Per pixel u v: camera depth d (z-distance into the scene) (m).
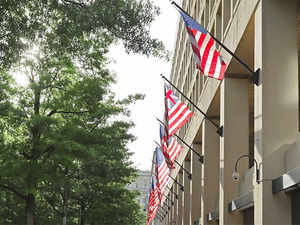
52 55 12.92
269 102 14.60
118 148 31.28
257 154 14.85
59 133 24.12
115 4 10.77
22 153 24.03
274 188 14.10
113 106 29.80
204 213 27.52
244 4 17.62
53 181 23.91
